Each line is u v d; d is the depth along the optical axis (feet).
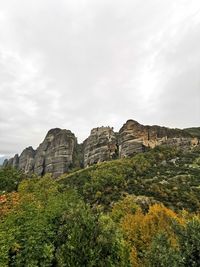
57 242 96.32
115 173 415.03
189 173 427.33
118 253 94.99
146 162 483.10
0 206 121.08
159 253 74.59
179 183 368.07
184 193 314.96
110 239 94.22
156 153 540.52
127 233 142.41
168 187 340.80
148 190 330.13
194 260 71.20
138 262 116.78
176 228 80.89
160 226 137.08
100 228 95.76
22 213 97.71
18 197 141.18
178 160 517.14
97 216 99.96
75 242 90.22
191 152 586.04
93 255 88.33
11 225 89.35
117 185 358.64
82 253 88.79
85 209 105.09
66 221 103.35
